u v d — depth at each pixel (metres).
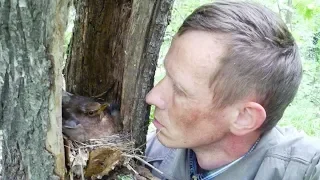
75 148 0.41
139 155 0.45
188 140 0.41
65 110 0.43
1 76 0.31
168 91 0.40
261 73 0.38
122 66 0.45
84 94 0.51
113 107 0.46
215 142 0.42
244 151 0.43
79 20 0.49
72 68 0.51
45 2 0.29
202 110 0.39
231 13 0.38
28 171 0.35
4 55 0.31
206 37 0.37
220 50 0.37
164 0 0.40
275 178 0.42
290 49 0.40
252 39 0.38
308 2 1.05
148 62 0.42
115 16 0.45
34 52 0.31
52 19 0.30
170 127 0.41
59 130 0.35
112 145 0.42
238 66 0.37
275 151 0.43
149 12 0.40
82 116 0.44
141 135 0.46
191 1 1.04
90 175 0.41
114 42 0.46
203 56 0.37
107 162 0.41
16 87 0.32
